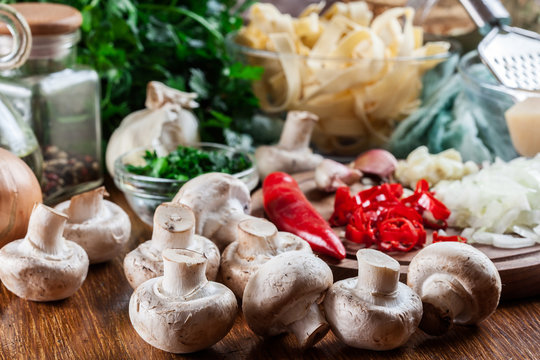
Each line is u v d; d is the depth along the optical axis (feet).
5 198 3.73
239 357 3.14
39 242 3.42
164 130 4.91
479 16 5.20
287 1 6.86
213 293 3.08
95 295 3.68
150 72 5.55
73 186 4.85
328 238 3.83
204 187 3.83
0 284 3.75
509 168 4.33
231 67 5.29
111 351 3.19
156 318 2.96
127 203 4.84
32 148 4.28
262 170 5.06
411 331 3.03
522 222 4.02
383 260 3.04
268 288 2.99
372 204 4.19
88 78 4.75
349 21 5.42
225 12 5.92
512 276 3.55
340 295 3.04
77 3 5.24
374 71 5.10
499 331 3.35
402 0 6.39
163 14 5.63
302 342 3.05
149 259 3.46
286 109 5.44
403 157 5.57
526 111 4.68
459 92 5.59
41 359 3.12
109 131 5.57
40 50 4.45
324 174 4.66
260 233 3.46
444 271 3.16
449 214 4.10
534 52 5.22
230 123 5.57
